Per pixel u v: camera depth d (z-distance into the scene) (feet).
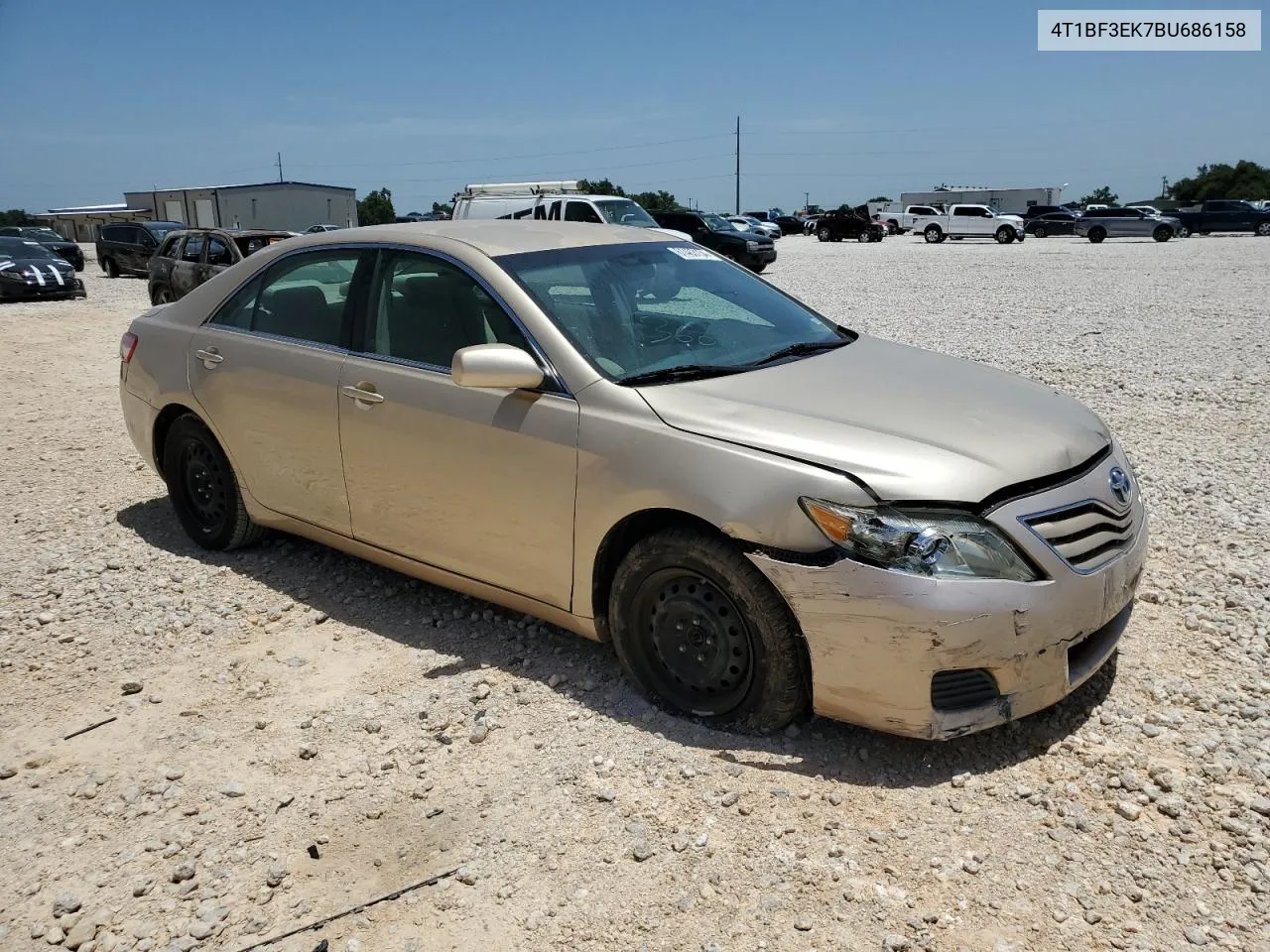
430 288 13.24
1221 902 8.43
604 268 13.43
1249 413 26.71
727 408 11.02
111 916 8.72
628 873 8.98
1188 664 12.30
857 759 10.46
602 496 11.14
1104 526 10.68
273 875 9.12
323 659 13.12
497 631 13.74
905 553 9.56
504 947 8.22
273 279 15.47
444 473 12.62
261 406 14.89
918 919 8.31
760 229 165.27
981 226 152.46
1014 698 9.97
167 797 10.34
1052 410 11.94
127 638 13.93
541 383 11.78
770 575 10.02
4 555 17.20
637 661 11.57
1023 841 9.23
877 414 10.99
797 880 8.80
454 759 10.82
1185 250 115.75
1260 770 10.11
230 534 16.40
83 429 27.25
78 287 71.31
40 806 10.27
